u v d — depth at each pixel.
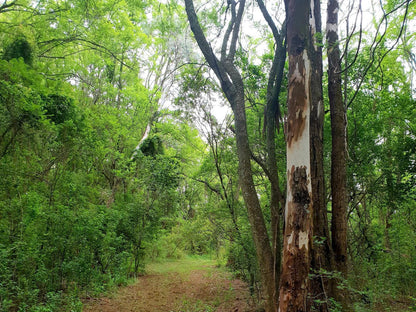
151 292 9.04
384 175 7.58
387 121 7.90
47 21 11.18
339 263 4.97
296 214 4.07
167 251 17.84
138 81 17.69
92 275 8.14
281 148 8.20
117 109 14.84
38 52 10.16
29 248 6.03
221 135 8.34
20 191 7.14
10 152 7.07
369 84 7.80
